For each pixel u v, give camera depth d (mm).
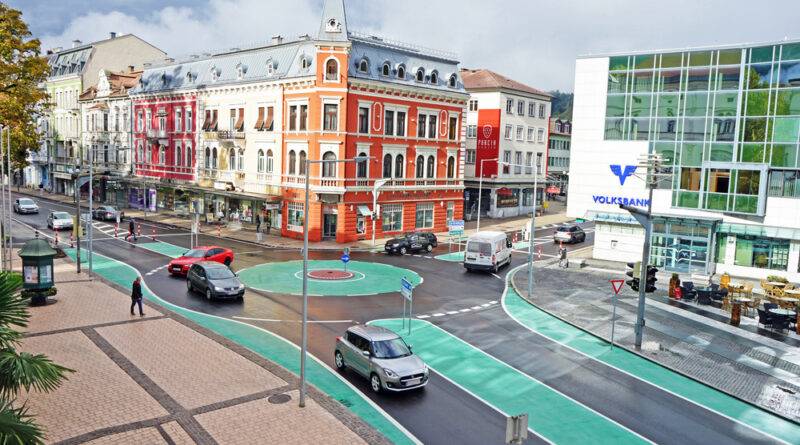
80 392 15391
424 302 28031
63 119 81250
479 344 21766
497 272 36688
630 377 18953
